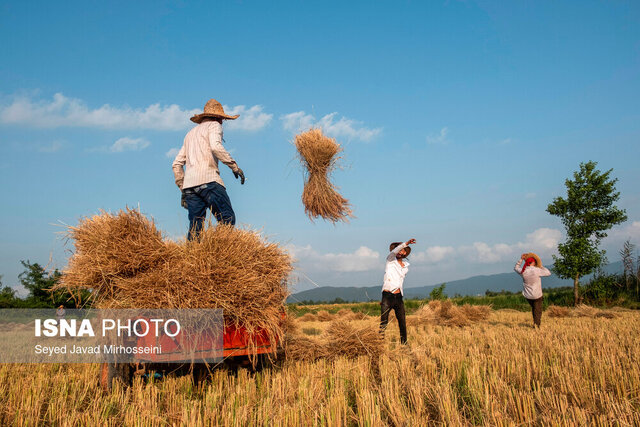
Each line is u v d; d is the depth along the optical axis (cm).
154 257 455
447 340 812
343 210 725
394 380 450
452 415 340
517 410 347
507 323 1228
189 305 440
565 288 2895
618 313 1639
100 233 460
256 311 477
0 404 411
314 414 355
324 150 718
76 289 461
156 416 362
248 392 429
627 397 378
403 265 775
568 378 416
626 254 2341
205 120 604
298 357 595
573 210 2173
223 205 572
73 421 355
